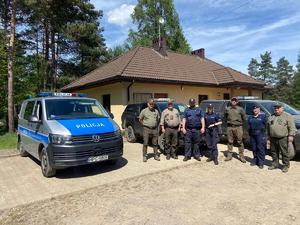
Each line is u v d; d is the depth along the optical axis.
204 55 23.91
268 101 10.21
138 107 11.59
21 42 27.61
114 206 5.12
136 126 11.56
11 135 15.66
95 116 7.79
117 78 14.68
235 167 7.71
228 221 4.37
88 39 29.48
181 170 7.49
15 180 6.94
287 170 7.14
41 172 7.62
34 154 8.00
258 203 5.05
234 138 8.52
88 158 6.71
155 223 4.38
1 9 25.70
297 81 60.28
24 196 5.77
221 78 19.50
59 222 4.61
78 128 6.88
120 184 6.40
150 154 9.55
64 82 29.22
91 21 29.14
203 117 8.37
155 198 5.44
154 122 8.49
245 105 10.24
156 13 38.50
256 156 7.79
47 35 27.27
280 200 5.16
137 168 7.71
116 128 7.53
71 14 26.80
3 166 8.48
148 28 38.66
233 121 8.29
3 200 5.59
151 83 16.14
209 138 8.28
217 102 11.44
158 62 18.58
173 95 17.31
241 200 5.21
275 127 7.11
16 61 21.59
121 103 15.52
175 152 8.84
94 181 6.66
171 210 4.85
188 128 8.48
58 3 24.70
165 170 7.47
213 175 6.96
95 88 18.14
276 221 4.33
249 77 21.09
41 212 5.04
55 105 7.73
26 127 8.86
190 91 18.20
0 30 23.39
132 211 4.87
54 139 6.65
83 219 4.66
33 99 8.86
